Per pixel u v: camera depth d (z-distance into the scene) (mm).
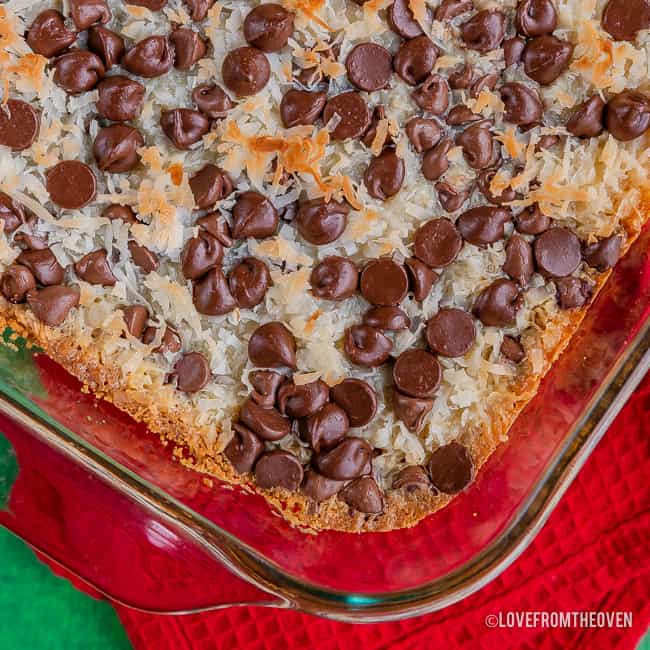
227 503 335
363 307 327
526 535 333
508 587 364
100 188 318
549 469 335
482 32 318
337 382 324
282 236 322
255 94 316
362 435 328
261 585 330
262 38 313
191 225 319
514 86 321
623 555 364
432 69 318
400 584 336
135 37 315
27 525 336
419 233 323
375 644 362
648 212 335
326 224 316
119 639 364
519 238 325
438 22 319
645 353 333
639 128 323
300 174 316
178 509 332
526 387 331
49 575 361
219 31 317
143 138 318
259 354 321
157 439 332
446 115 322
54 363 331
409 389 323
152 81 317
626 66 326
